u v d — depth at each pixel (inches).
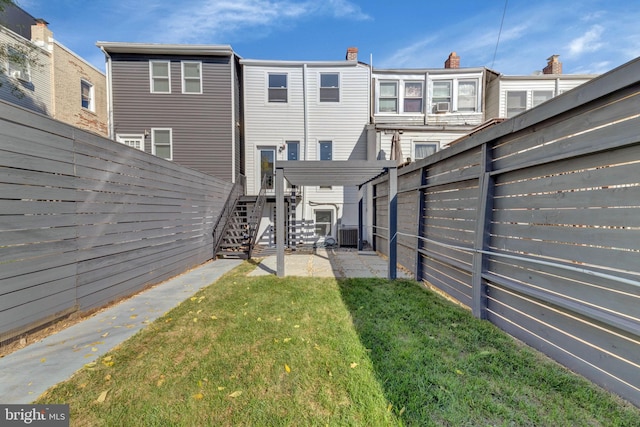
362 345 100.9
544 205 95.3
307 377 82.9
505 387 76.5
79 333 114.9
